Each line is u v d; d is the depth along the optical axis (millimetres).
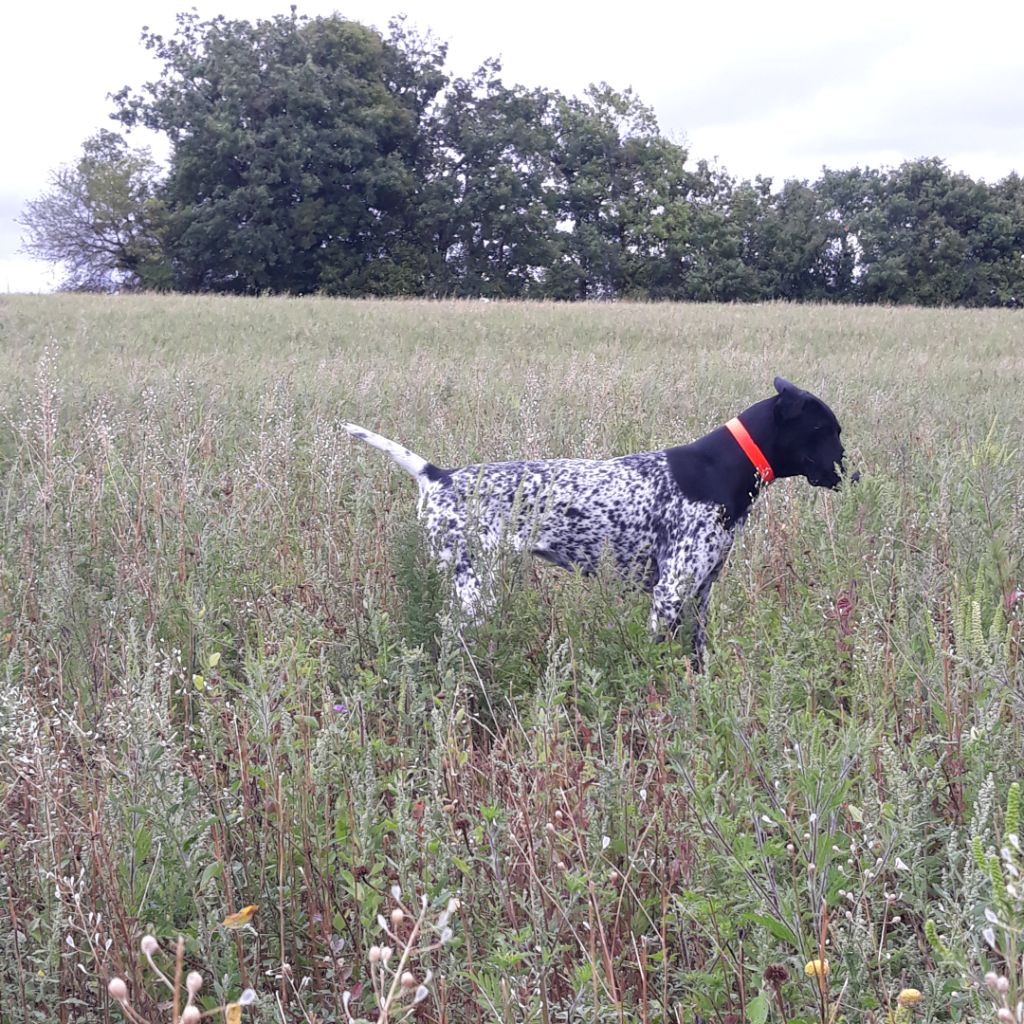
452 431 3656
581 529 2299
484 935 1182
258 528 2488
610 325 10383
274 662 1531
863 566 2121
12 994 1107
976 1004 936
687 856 1246
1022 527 2180
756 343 9352
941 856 1228
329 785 1372
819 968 976
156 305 11562
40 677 1844
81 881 1120
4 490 2758
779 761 1298
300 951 1248
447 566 2055
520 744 1574
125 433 3604
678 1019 1091
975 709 1442
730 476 2289
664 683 1922
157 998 1128
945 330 10789
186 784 1276
